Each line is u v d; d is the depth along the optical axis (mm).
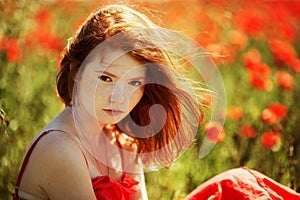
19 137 3781
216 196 2764
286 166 3863
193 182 3793
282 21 5969
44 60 4879
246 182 2805
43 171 2564
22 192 2627
